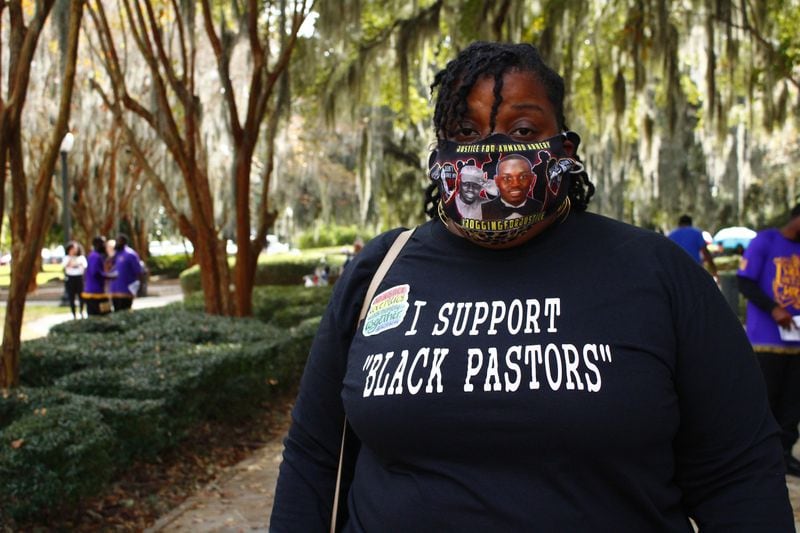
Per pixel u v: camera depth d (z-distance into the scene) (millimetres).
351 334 1785
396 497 1520
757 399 1525
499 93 1576
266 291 17344
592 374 1436
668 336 1493
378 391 1543
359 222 30984
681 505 1557
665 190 24875
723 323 1537
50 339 8266
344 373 1795
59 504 4520
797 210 5309
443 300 1575
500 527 1416
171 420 6023
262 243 11242
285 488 1794
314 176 25250
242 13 11242
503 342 1490
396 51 14414
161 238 51312
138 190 33750
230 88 10594
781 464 1512
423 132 22562
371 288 1715
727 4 12961
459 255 1619
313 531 1762
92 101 19781
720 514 1493
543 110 1604
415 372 1512
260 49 10430
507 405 1436
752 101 13914
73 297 19266
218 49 10453
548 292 1526
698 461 1531
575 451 1411
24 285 5746
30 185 24891
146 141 20766
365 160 17969
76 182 29094
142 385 6008
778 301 5340
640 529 1435
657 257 1552
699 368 1507
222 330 8961
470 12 12242
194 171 10688
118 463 5266
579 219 1630
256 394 7648
